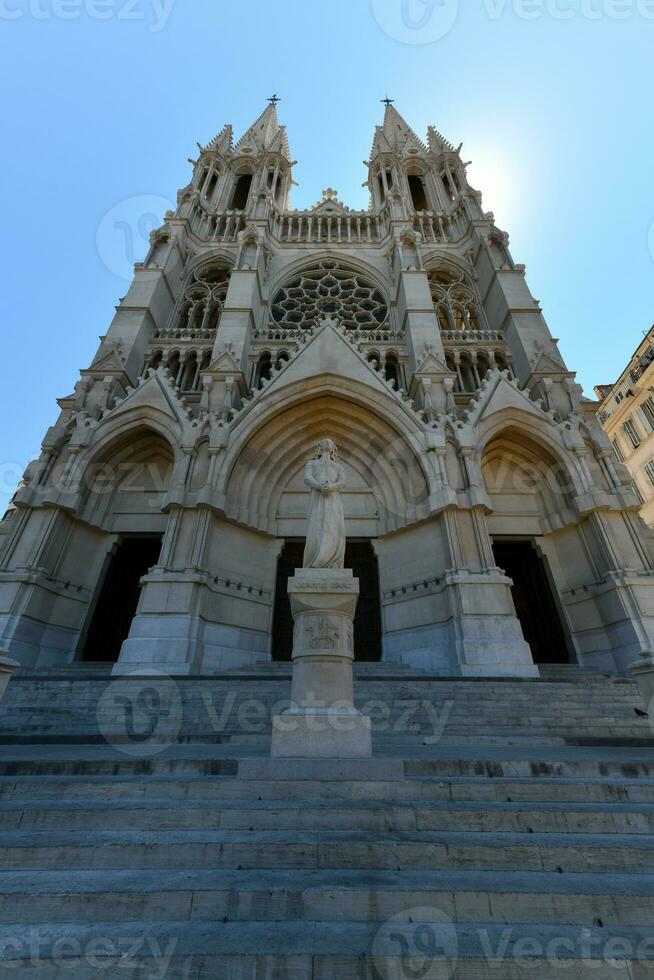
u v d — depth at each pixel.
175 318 26.45
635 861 3.80
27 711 9.83
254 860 3.80
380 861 3.79
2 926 3.03
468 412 18.84
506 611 13.90
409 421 18.30
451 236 31.61
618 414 39.62
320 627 6.61
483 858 3.82
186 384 22.31
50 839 3.99
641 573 15.19
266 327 26.02
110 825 4.34
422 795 5.00
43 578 15.16
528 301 24.28
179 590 14.47
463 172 35.22
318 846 3.86
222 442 17.30
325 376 19.62
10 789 5.00
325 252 30.56
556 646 16.69
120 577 18.44
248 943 2.79
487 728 9.12
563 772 5.86
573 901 3.22
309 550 7.47
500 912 3.18
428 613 15.45
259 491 18.66
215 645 14.94
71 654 15.66
